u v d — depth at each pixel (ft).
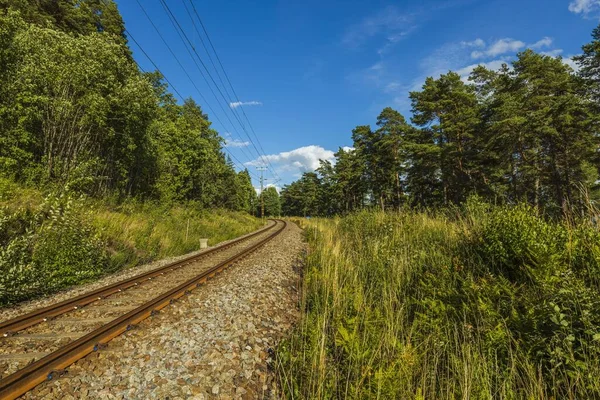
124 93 51.75
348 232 44.27
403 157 125.90
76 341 12.54
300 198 310.24
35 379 10.11
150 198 73.15
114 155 61.77
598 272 13.35
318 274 24.57
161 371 11.32
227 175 155.94
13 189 30.91
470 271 17.80
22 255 23.34
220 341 13.82
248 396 10.41
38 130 46.11
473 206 27.86
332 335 14.08
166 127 88.79
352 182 177.99
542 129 69.46
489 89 99.19
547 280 12.80
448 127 93.76
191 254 43.19
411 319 16.07
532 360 11.03
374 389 9.93
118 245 36.22
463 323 13.25
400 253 23.52
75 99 47.55
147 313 16.67
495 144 83.35
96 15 96.43
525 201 20.49
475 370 10.53
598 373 9.39
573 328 10.79
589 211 16.43
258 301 19.80
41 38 43.93
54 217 27.45
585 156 70.90
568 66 80.53
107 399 9.77
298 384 11.03
